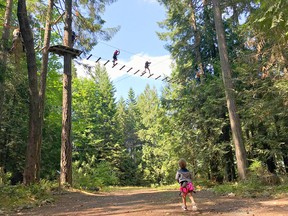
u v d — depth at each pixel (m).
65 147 16.38
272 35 10.09
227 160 21.27
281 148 17.95
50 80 24.91
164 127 24.83
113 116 56.09
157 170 50.41
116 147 50.75
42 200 11.06
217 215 6.46
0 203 9.84
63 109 16.84
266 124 16.73
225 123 19.45
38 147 14.23
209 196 10.92
